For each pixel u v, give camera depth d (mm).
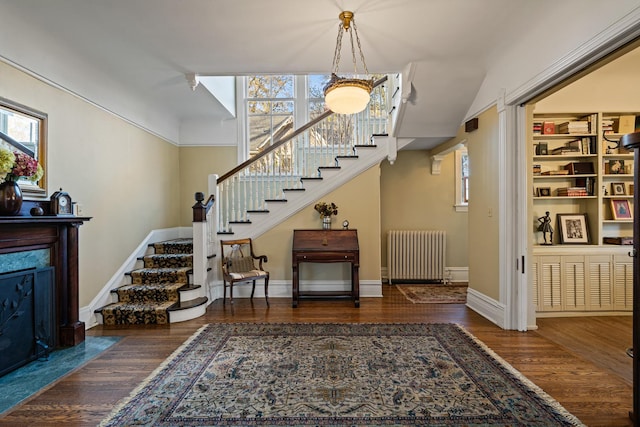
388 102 4879
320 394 2162
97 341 3123
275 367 2537
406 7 2562
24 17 2645
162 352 2863
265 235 4887
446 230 5926
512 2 2486
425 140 5078
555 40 2547
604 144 3785
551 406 2014
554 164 3951
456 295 4852
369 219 4883
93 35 2949
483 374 2412
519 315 3314
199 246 4191
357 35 2984
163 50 3248
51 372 2508
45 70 2971
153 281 4246
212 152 5863
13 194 2434
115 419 1915
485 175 3799
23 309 2594
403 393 2168
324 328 3422
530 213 3340
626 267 3762
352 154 5031
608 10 2055
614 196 3758
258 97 6070
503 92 3336
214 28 2857
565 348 2889
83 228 3475
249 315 3916
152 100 4715
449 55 3367
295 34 2969
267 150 4941
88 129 3545
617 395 2148
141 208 4605
